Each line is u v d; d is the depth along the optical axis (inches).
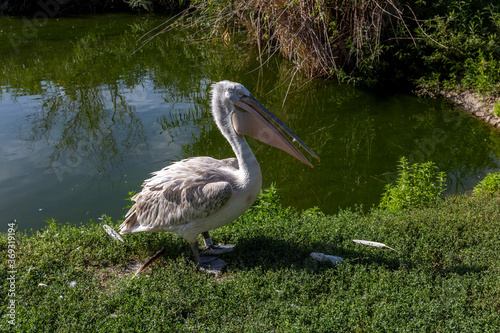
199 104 498.9
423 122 454.0
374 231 227.9
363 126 450.6
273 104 506.9
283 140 201.6
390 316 162.7
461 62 503.2
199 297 176.2
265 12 493.0
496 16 518.9
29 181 346.3
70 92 538.9
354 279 184.2
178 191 192.4
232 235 225.3
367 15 491.8
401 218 244.5
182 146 405.7
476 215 242.5
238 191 191.8
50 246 210.2
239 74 595.2
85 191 332.5
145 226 203.0
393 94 518.0
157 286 182.4
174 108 489.7
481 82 466.9
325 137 432.1
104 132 435.2
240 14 527.8
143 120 461.4
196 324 162.9
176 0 919.7
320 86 539.8
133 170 364.2
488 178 300.4
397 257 203.8
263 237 217.9
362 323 161.8
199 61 649.6
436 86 506.3
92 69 621.6
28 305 173.2
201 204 186.9
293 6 476.7
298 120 468.8
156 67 628.1
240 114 197.3
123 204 316.2
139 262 206.5
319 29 494.6
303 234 221.3
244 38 675.4
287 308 167.9
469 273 189.8
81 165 371.9
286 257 202.1
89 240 218.5
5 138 424.2
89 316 165.5
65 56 681.6
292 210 300.0
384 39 524.7
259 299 176.1
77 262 200.2
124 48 717.3
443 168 371.2
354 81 524.4
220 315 167.5
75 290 179.9
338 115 475.8
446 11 535.5
